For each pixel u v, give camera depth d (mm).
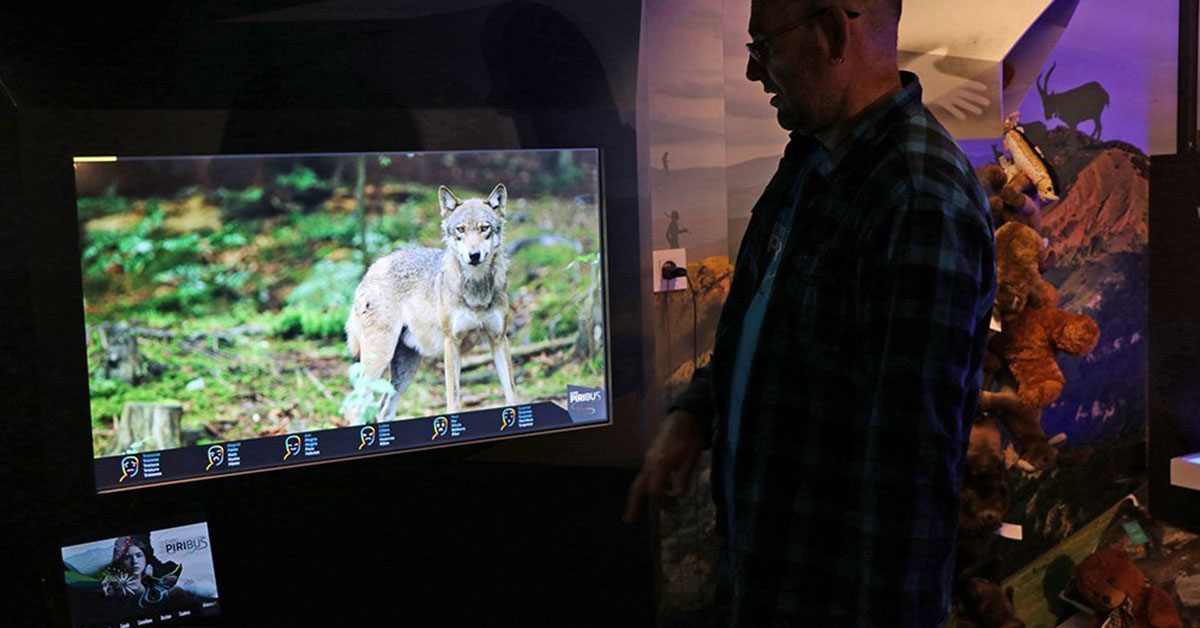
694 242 2781
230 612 2205
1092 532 3125
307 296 2178
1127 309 3102
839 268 1291
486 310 2348
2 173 1964
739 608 1409
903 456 1172
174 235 2070
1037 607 3080
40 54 1922
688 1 2684
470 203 2309
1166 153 3086
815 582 1333
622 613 2607
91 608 2076
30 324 2004
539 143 2373
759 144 2859
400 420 2289
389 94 2219
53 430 2031
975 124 2805
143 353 2066
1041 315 2793
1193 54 2918
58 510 2053
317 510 2254
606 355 2494
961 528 2768
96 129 2002
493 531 2430
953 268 1186
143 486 2090
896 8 1375
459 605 2428
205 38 2023
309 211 2168
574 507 2510
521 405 2406
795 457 1337
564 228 2416
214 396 2125
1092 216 3020
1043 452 2848
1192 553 2959
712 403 1647
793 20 1356
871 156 1310
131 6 1931
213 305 2107
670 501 1635
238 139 2104
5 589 2051
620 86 2445
